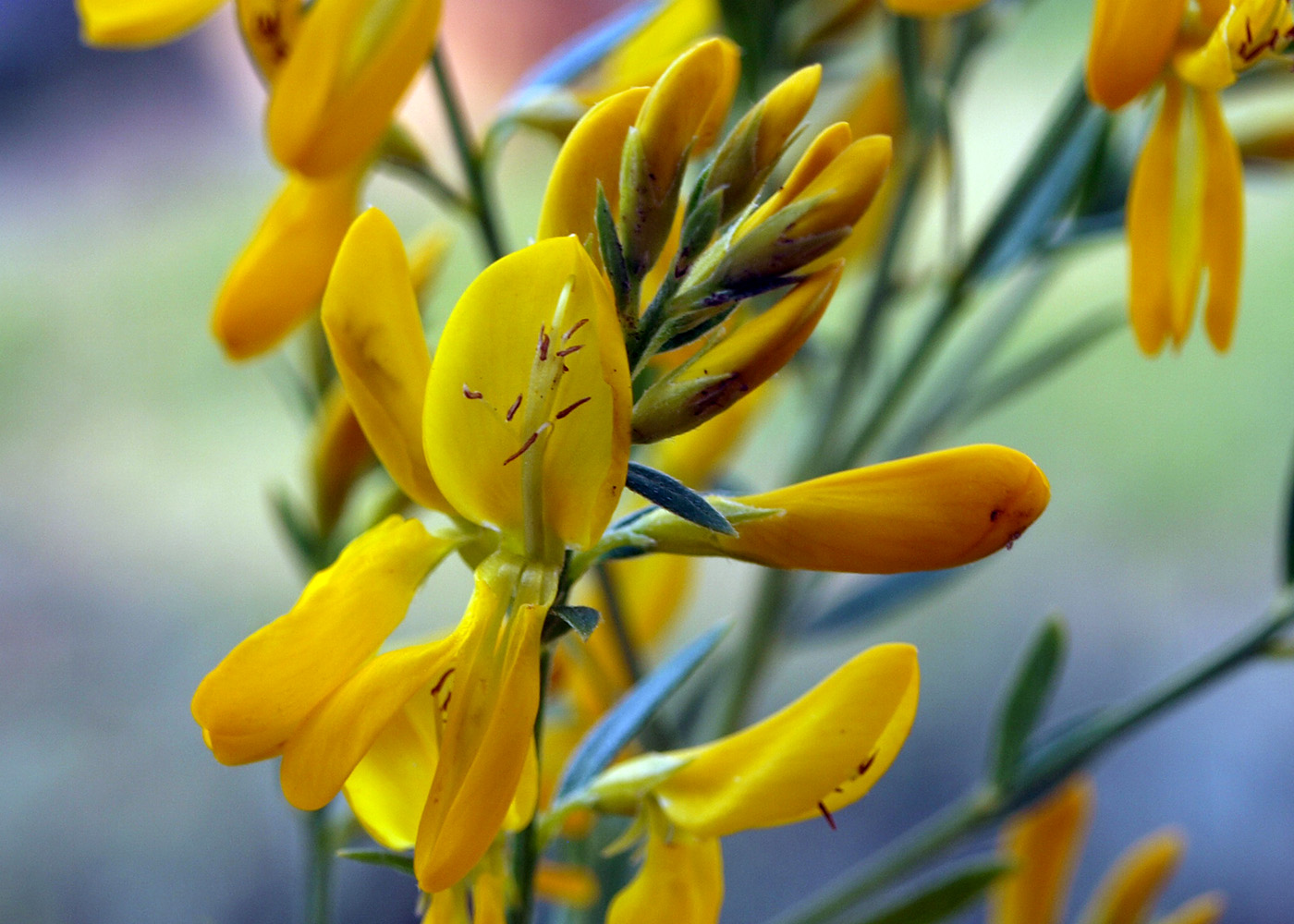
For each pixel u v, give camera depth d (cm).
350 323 12
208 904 32
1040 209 16
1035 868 15
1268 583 39
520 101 15
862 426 16
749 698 17
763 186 12
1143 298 13
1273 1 13
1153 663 37
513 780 12
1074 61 39
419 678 12
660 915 12
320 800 11
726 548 12
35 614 39
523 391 12
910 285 16
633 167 12
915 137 16
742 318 13
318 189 15
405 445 12
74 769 35
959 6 13
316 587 12
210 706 11
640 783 12
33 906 32
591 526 12
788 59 16
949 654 38
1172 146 13
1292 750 37
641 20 15
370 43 14
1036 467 12
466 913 12
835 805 12
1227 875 35
